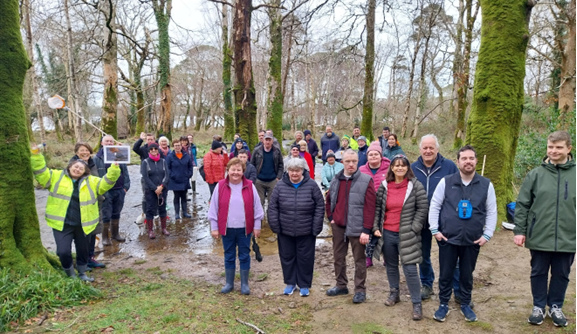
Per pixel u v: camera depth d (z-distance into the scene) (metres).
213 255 5.98
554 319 3.40
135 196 10.73
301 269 4.34
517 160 10.14
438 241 3.61
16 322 3.54
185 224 7.89
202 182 13.52
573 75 13.60
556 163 3.31
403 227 3.73
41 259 4.48
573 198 3.19
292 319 3.78
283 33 15.88
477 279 4.59
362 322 3.66
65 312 3.79
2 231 4.20
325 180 7.53
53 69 28.14
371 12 15.73
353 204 4.02
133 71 28.73
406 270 3.70
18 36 4.47
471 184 3.49
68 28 14.81
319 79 40.00
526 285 4.36
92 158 5.64
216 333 3.45
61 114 28.80
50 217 4.44
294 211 4.23
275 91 13.57
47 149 16.64
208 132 37.16
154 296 4.29
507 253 5.41
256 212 4.49
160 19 22.30
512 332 3.37
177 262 5.65
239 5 9.85
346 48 13.97
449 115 27.06
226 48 22.62
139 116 27.72
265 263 5.59
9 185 4.31
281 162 7.90
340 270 4.32
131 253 6.10
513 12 6.61
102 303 4.07
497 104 6.75
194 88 43.72
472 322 3.57
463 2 17.69
